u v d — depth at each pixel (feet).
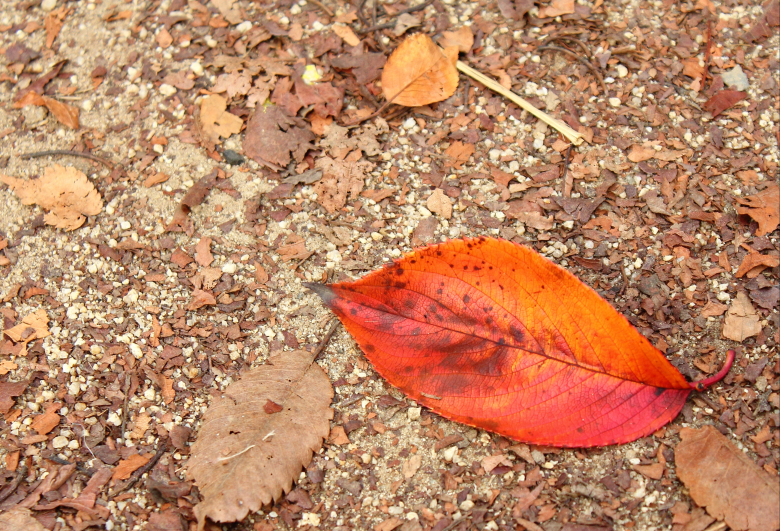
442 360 1.66
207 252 1.78
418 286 1.66
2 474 1.69
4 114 1.88
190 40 1.90
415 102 1.83
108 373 1.73
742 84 1.83
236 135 1.84
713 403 1.68
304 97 1.85
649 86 1.84
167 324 1.75
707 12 1.88
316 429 1.69
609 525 1.64
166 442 1.70
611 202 1.78
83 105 1.87
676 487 1.65
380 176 1.81
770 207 1.75
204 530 1.65
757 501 1.62
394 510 1.66
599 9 1.89
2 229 1.81
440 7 1.90
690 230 1.76
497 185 1.79
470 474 1.67
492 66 1.86
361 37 1.89
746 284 1.73
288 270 1.77
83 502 1.67
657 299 1.73
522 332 1.65
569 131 1.81
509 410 1.64
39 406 1.72
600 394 1.64
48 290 1.77
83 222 1.80
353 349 1.73
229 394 1.70
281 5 1.92
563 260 1.75
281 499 1.67
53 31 1.93
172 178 1.82
